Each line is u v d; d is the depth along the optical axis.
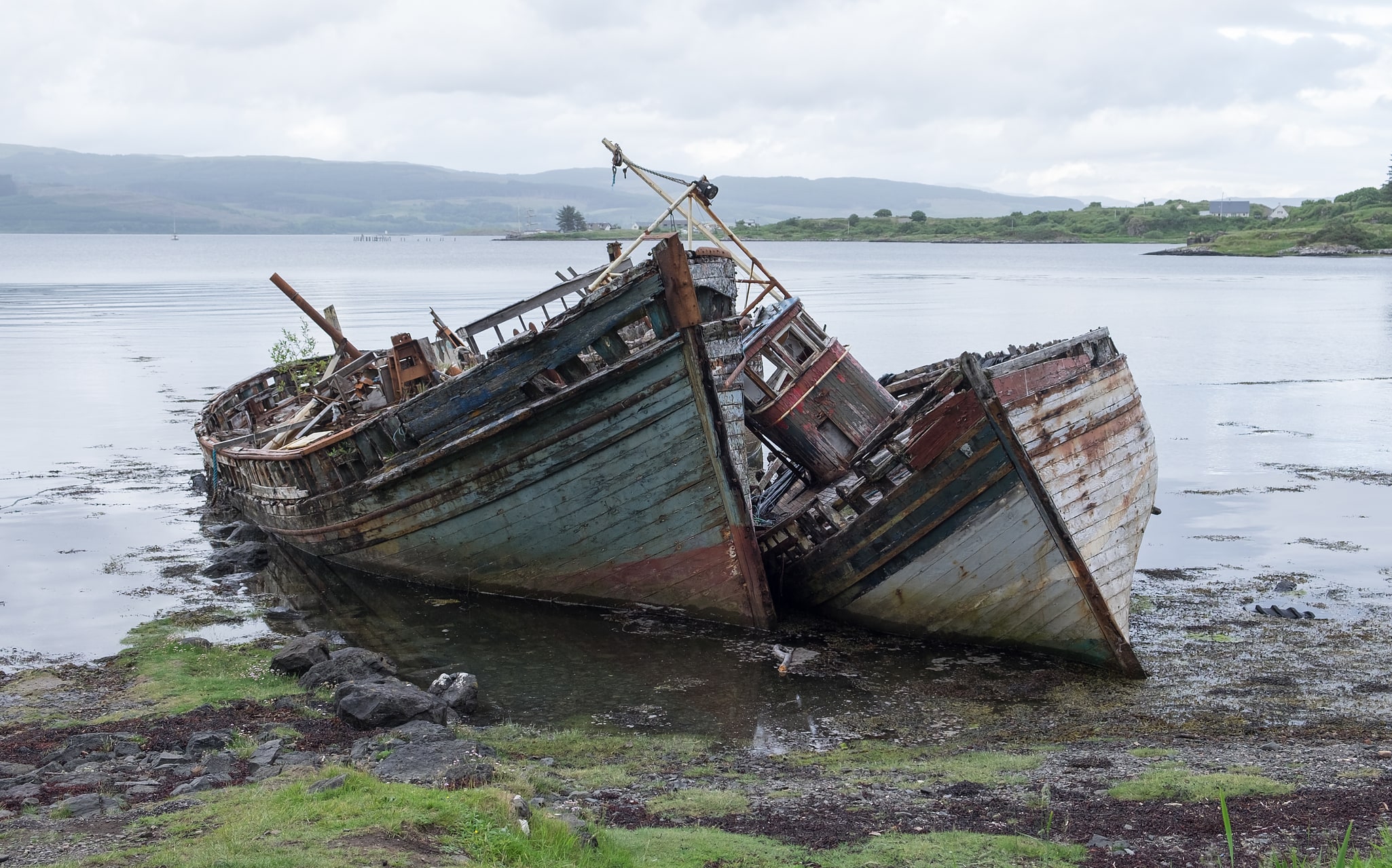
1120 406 16.50
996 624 14.65
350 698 11.60
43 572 18.38
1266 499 22.81
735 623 16.03
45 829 8.16
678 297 14.88
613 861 7.75
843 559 15.43
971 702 12.92
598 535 16.36
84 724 11.58
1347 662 13.80
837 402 17.11
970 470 14.07
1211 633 15.10
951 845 8.45
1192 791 9.58
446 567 17.66
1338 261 161.38
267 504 20.30
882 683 13.62
